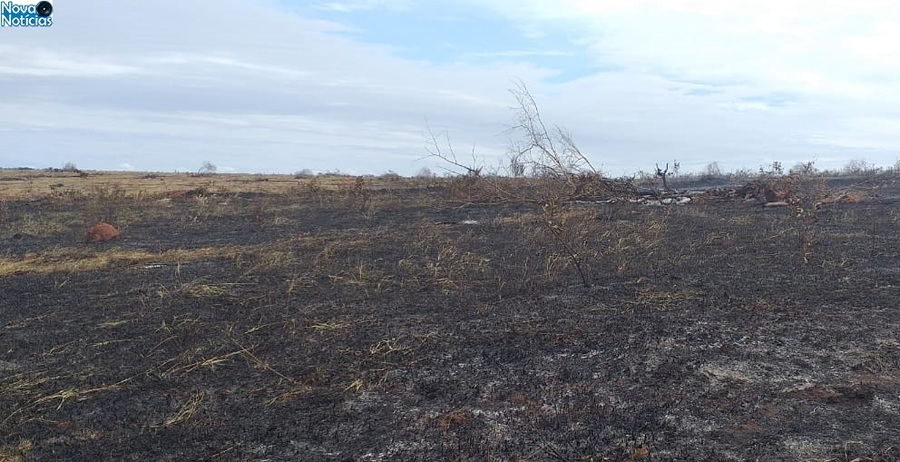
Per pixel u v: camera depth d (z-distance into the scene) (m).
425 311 6.30
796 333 5.30
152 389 4.51
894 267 7.84
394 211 15.49
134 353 5.27
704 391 4.20
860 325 5.50
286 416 4.00
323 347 5.25
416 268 8.33
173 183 25.08
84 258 9.66
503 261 8.77
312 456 3.48
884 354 4.79
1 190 21.08
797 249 9.12
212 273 8.38
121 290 7.52
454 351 5.06
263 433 3.77
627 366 4.64
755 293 6.63
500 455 3.43
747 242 9.85
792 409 3.93
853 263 8.12
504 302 6.55
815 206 13.58
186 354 5.12
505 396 4.18
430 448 3.53
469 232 11.55
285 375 4.67
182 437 3.75
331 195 17.56
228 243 11.16
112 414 4.12
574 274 7.81
